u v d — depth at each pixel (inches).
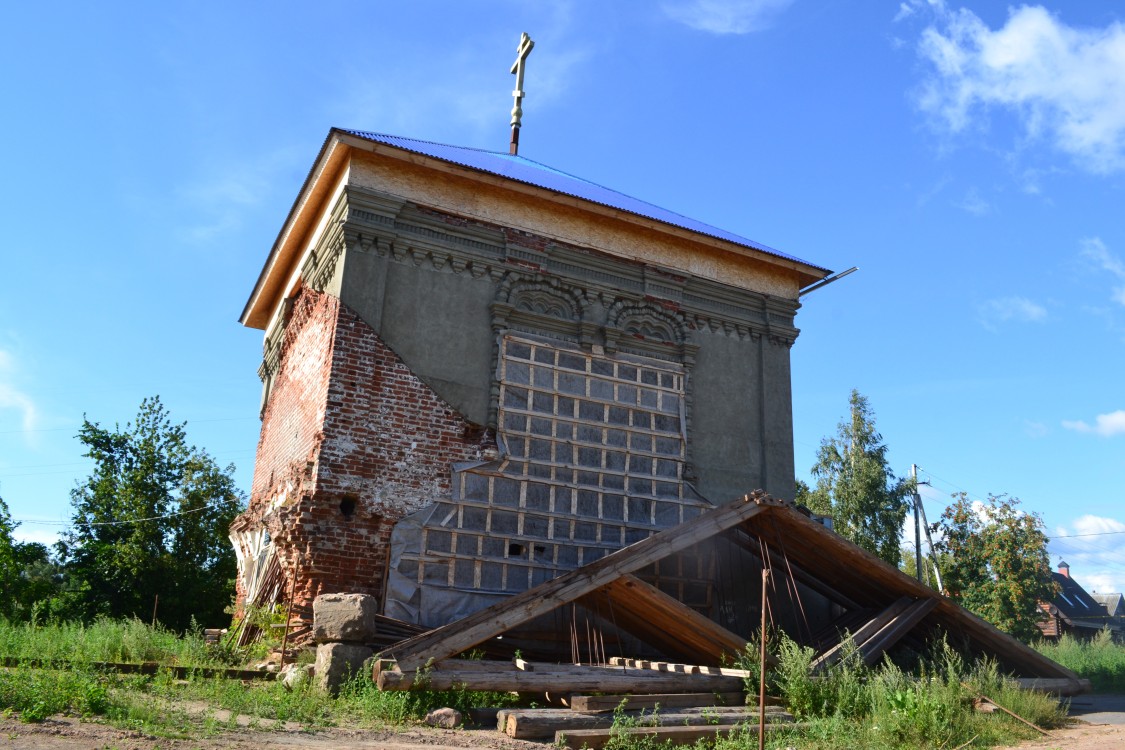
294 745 290.0
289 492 641.0
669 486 689.0
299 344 711.1
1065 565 2699.3
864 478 1579.7
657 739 356.8
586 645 596.7
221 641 603.5
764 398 754.8
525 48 1005.8
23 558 1234.0
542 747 332.5
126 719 303.3
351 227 615.5
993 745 390.3
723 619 674.2
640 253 733.9
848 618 604.7
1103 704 606.5
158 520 1304.1
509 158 874.8
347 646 422.0
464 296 648.4
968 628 599.2
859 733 392.5
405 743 316.5
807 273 802.2
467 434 621.3
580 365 680.4
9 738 257.4
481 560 597.0
